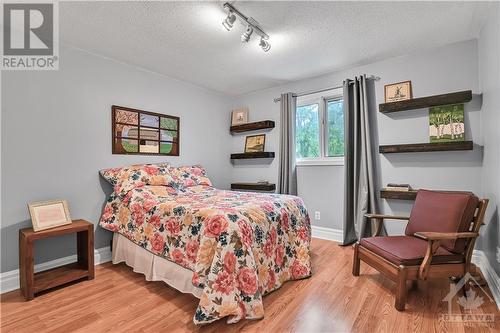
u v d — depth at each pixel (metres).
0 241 2.11
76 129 2.58
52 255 2.41
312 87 3.58
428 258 1.74
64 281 2.11
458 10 2.05
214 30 2.31
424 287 2.06
